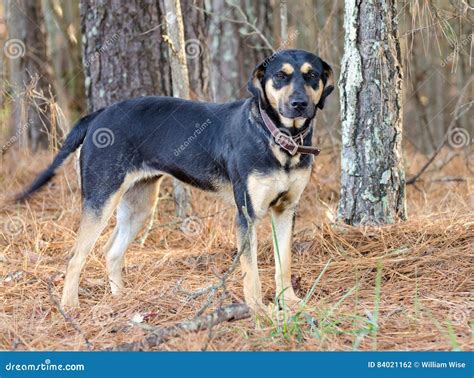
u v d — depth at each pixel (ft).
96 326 17.10
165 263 21.86
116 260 20.49
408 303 17.54
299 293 19.12
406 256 20.06
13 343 15.74
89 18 27.04
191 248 23.40
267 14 35.04
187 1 29.04
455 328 15.67
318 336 15.16
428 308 16.99
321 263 20.62
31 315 18.01
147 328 16.29
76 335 16.26
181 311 17.80
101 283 20.86
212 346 15.02
